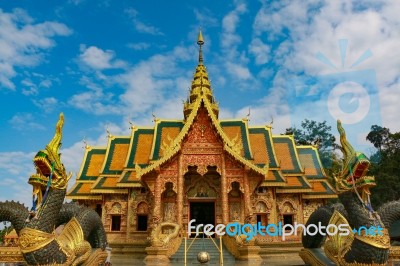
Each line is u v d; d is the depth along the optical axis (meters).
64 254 12.47
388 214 13.25
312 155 42.91
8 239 37.75
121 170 40.59
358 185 12.59
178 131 41.41
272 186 36.94
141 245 35.34
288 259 30.80
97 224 15.78
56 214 12.94
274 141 43.72
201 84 43.91
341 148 13.55
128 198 37.88
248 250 24.70
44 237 12.09
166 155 32.75
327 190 39.09
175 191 32.41
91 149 44.66
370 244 11.93
